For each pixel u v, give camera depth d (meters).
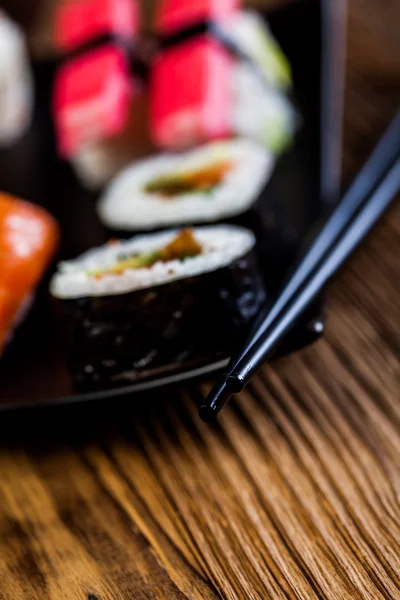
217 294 0.30
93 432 0.32
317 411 0.32
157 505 0.31
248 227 0.35
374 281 0.35
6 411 0.31
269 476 0.31
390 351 0.33
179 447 0.32
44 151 0.40
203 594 0.29
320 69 0.39
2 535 0.31
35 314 0.35
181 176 0.36
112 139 0.39
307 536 0.30
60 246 0.37
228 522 0.30
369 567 0.29
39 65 0.41
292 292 0.29
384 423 0.32
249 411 0.32
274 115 0.38
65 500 0.31
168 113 0.38
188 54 0.38
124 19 0.40
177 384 0.31
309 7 0.40
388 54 0.41
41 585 0.30
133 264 0.32
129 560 0.30
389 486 0.30
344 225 0.32
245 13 0.40
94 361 0.31
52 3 0.43
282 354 0.30
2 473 0.32
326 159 0.37
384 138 0.35
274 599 0.29
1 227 0.35
